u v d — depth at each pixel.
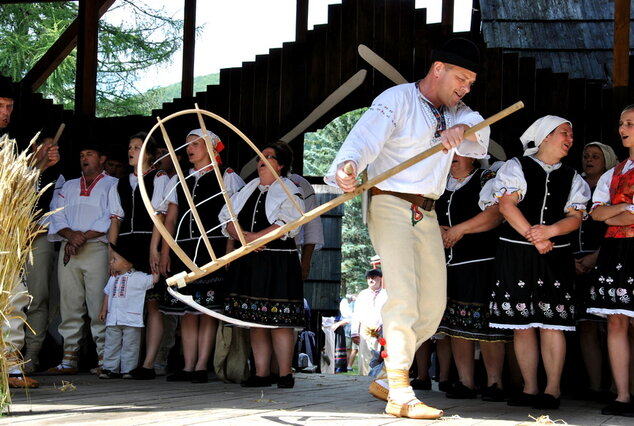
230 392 4.80
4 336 3.37
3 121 4.58
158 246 5.89
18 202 3.21
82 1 7.81
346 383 5.85
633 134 4.48
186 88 7.89
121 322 5.86
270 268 5.23
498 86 7.11
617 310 4.30
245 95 7.74
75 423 3.17
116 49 19.02
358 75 7.48
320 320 9.10
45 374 6.18
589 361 5.20
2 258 3.17
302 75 7.67
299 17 7.68
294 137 7.71
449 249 5.08
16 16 17.70
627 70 6.62
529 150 4.62
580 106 7.00
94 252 6.20
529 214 4.50
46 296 6.34
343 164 3.50
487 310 4.90
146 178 5.89
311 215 3.43
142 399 4.19
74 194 6.24
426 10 7.43
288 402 4.21
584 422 3.87
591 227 5.39
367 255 25.22
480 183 5.09
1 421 3.21
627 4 6.64
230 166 7.74
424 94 3.82
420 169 3.76
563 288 4.48
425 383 5.70
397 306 3.72
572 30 8.69
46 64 8.86
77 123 7.68
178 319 6.97
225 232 5.37
